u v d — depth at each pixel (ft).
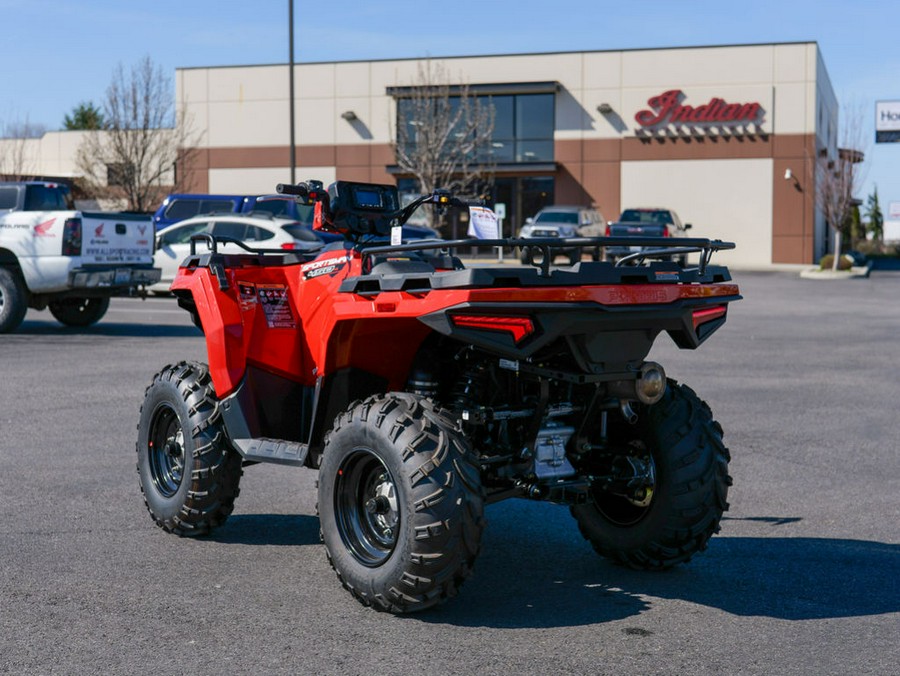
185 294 19.83
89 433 28.73
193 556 18.03
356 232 17.67
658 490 16.66
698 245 15.55
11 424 29.91
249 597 15.88
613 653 13.67
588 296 14.24
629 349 15.19
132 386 36.55
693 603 15.74
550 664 13.29
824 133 155.43
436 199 17.71
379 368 16.84
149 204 143.54
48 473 24.08
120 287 51.55
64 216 49.62
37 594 15.93
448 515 14.14
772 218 141.69
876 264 158.30
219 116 156.56
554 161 147.23
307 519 20.61
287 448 17.34
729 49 140.87
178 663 13.28
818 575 17.13
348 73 152.46
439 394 16.56
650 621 14.93
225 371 17.90
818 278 114.73
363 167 153.07
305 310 18.03
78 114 294.66
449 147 147.95
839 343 52.03
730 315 67.67
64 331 53.98
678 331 15.62
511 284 13.94
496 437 16.29
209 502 18.61
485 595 16.11
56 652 13.64
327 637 14.21
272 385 18.35
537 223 112.16
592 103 145.69
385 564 14.66
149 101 143.84
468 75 149.28
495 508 21.90
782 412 32.91
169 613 15.14
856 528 20.07
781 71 139.74
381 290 15.14
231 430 18.10
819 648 13.89
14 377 38.45
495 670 13.08
